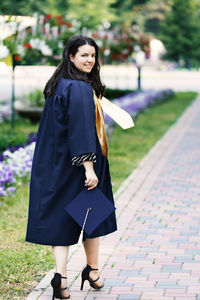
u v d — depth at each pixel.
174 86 34.72
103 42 17.52
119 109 4.06
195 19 41.66
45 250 5.38
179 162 10.01
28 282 4.54
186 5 41.06
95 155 3.79
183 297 4.16
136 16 50.81
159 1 61.66
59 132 3.83
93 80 4.01
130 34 19.09
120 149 11.38
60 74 3.94
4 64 10.91
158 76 46.06
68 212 3.79
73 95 3.78
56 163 3.86
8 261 5.02
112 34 18.00
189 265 4.86
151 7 61.28
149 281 4.48
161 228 6.00
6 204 7.06
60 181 3.85
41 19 12.47
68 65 3.91
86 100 3.79
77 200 3.82
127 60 19.83
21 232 5.97
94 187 3.84
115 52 18.33
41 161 3.91
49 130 3.89
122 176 8.78
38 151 3.94
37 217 3.91
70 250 5.22
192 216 6.50
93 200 3.82
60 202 3.88
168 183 8.30
